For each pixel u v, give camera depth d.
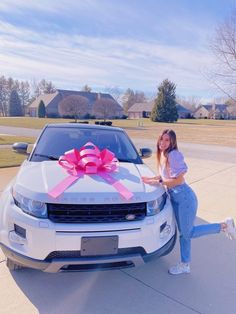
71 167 2.92
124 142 4.07
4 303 2.44
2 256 3.15
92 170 2.81
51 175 2.75
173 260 3.30
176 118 57.03
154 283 2.84
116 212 2.41
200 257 3.40
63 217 2.33
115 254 2.38
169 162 2.87
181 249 3.03
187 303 2.56
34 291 2.61
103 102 51.69
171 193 2.94
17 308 2.39
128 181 2.74
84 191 2.43
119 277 2.91
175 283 2.85
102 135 4.09
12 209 2.50
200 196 6.03
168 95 56.72
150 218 2.50
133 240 2.41
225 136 24.45
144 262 2.51
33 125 34.94
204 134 26.89
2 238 2.52
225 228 3.11
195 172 8.63
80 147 3.69
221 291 2.75
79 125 4.31
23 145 3.98
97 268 2.39
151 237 2.50
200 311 2.46
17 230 2.43
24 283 2.71
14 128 29.39
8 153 10.81
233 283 2.89
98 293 2.64
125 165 3.31
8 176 6.79
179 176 2.85
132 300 2.56
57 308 2.41
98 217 2.36
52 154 3.50
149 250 2.50
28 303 2.45
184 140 20.48
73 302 2.50
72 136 3.94
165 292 2.70
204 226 3.07
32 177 2.74
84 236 2.29
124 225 2.38
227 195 6.12
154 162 10.11
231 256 3.44
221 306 2.54
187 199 2.90
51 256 2.31
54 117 66.38
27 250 2.36
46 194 2.39
